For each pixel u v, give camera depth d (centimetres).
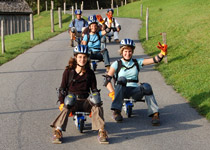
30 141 556
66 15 4331
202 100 749
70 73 565
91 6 7206
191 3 3031
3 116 684
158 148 525
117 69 653
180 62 1176
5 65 1245
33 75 1070
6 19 3331
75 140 561
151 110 627
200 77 939
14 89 901
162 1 4094
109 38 1762
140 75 1062
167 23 2178
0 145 538
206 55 1186
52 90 891
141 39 1819
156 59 647
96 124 546
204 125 626
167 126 624
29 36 2222
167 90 882
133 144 542
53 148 527
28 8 3666
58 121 552
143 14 3550
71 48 1627
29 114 698
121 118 643
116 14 4034
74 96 552
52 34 2214
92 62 1094
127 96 661
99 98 553
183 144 540
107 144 543
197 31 1656
